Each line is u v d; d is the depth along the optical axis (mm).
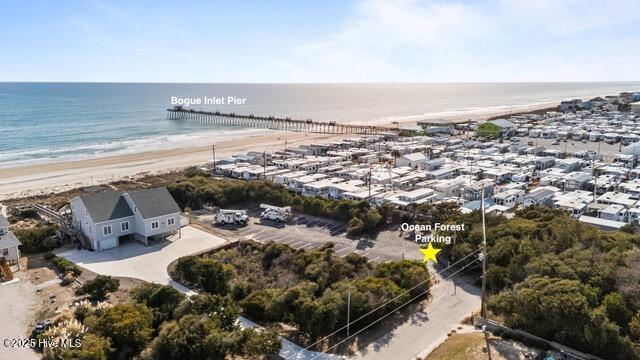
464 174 97312
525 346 33094
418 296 41562
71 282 45219
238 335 32031
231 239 58531
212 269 43281
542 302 32469
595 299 32844
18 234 53969
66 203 73312
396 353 33125
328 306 34906
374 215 62656
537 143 144375
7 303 41094
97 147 142875
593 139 148875
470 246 48531
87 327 34469
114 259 51594
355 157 121250
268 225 65125
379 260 51656
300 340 35062
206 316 34438
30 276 46938
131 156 127000
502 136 159375
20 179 97625
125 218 56281
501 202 75438
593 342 30578
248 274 47250
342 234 60969
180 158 124688
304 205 70438
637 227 57094
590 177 90250
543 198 74625
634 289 33781
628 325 31406
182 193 74062
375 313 36906
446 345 33750
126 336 32688
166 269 48750
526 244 44094
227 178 96188
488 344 33438
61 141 152750
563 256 40156
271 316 37594
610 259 38562
